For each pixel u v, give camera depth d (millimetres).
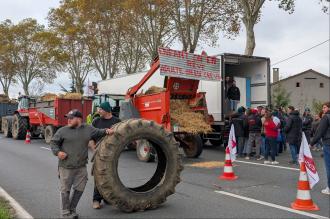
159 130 6922
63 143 6227
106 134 6523
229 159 9641
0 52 57750
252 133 13328
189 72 13180
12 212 6539
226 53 15008
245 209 6828
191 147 13430
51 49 45688
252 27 22266
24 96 21578
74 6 41438
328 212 6668
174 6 27219
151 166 11648
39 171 10844
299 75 60781
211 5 26109
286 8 21844
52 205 7215
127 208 6574
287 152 15617
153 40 31219
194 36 26594
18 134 21016
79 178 6297
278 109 15891
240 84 16297
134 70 39125
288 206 7027
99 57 41750
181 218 6324
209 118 14273
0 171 10852
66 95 18125
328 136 7945
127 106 13977
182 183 9039
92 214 6578
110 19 38438
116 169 6496
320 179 9773
